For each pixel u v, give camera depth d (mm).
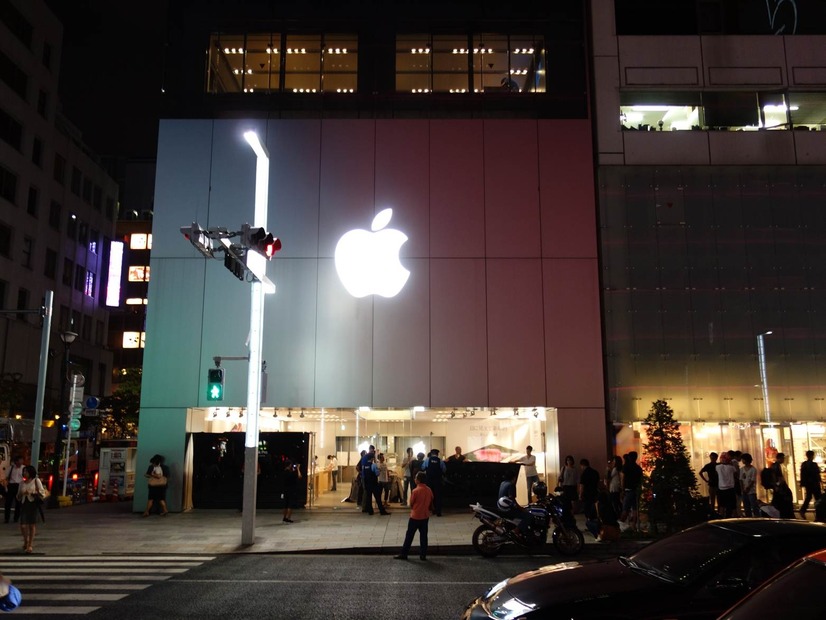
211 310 22469
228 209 23078
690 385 22266
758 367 22422
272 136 23562
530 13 24750
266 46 24438
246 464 15453
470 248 22859
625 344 22500
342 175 23297
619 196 23453
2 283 44375
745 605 4574
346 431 25094
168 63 24125
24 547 14188
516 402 21984
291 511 20547
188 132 23578
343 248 22875
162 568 12422
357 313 22516
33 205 49062
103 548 14742
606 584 6129
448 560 13391
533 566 12656
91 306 59094
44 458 38719
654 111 24078
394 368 22219
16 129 46750
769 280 23000
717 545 6488
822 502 12000
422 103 23906
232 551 14352
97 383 59656
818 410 22188
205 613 8891
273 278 22734
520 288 22625
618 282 22891
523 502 22312
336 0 24734
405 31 24609
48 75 51094
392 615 8844
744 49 24406
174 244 22844
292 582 11062
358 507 21375
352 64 24297
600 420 21875
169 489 21375
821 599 4227
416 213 23062
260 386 16281
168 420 21844
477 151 23438
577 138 23562
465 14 24719
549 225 22984
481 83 24250
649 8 24641
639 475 16609
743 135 23859
